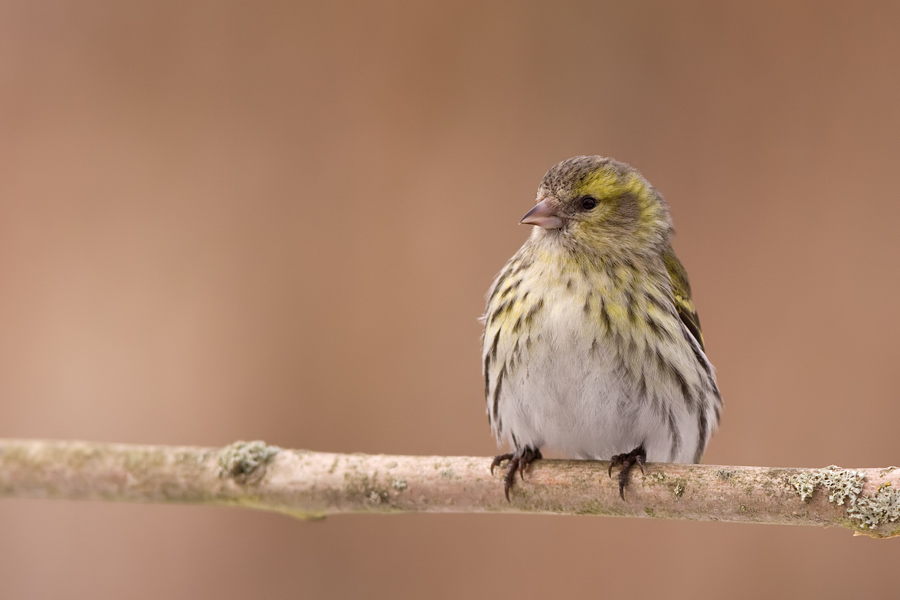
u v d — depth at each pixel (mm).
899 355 10844
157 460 7711
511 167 12055
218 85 12477
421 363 11555
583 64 12320
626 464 7129
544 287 7695
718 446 10977
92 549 11133
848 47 11773
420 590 10961
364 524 11164
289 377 11711
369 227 11977
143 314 11867
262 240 12094
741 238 11594
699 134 11992
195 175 12273
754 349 11203
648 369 7562
